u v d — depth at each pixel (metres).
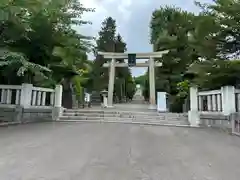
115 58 17.89
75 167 3.33
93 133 6.16
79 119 9.48
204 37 8.43
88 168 3.30
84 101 18.17
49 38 8.95
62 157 3.82
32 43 8.87
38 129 6.64
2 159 3.65
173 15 19.22
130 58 17.30
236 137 5.92
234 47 8.37
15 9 7.08
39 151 4.15
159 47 19.45
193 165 3.54
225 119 7.16
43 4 8.12
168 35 18.97
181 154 4.17
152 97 16.52
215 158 3.94
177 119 9.15
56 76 10.85
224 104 7.30
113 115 9.90
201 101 8.52
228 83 8.38
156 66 17.66
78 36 10.50
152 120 9.26
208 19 8.20
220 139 5.63
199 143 5.13
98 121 9.11
